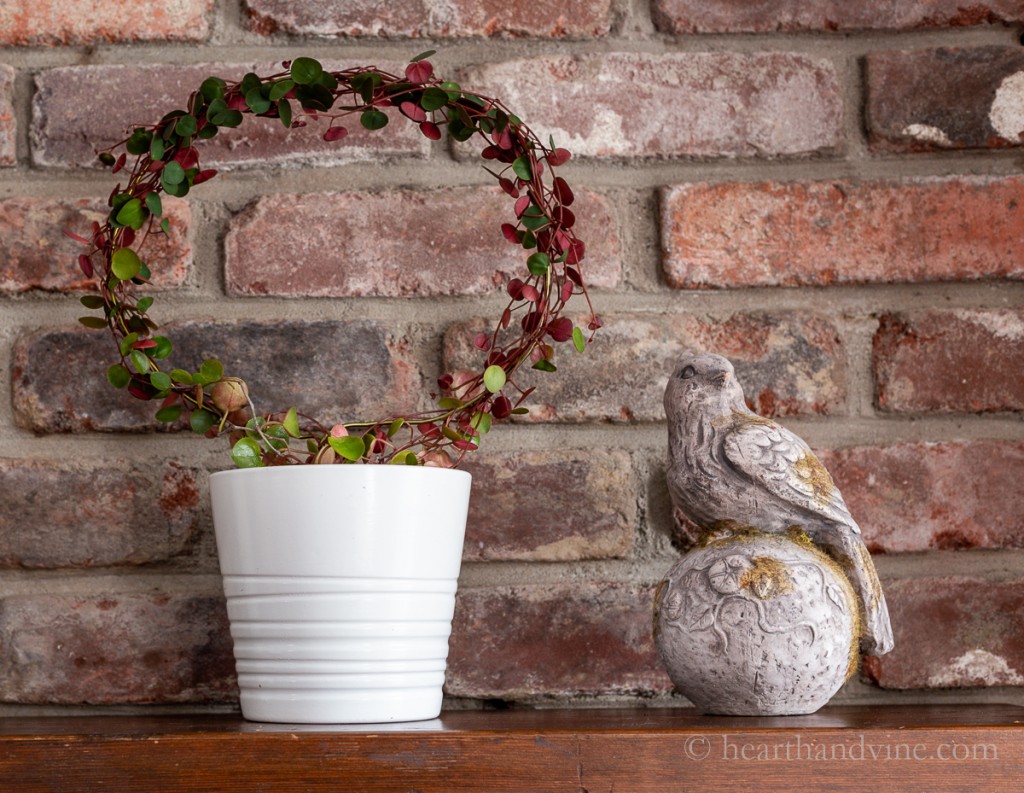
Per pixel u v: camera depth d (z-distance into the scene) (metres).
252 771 0.68
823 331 0.98
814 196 0.99
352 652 0.74
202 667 0.93
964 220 0.99
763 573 0.75
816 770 0.69
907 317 0.98
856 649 0.78
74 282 0.96
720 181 0.99
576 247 0.86
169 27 0.98
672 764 0.69
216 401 0.83
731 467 0.79
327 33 0.99
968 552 0.96
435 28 0.99
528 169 0.85
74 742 0.68
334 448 0.78
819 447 0.97
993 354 0.98
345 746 0.68
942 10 1.01
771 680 0.75
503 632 0.94
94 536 0.93
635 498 0.96
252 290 0.96
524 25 1.00
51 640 0.92
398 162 0.99
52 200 0.96
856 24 1.01
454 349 0.96
